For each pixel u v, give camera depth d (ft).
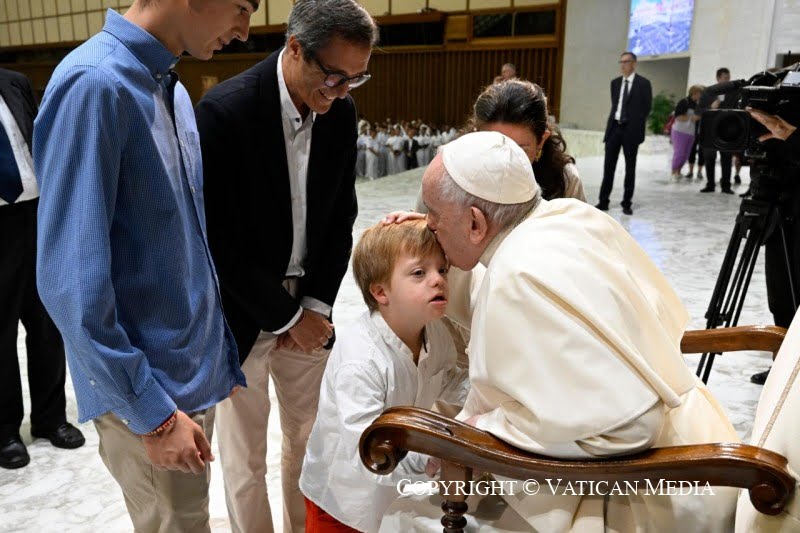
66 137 3.77
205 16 4.10
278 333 6.07
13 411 8.70
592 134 46.60
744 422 9.39
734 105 13.30
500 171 4.26
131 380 3.94
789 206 8.82
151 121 4.14
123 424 4.41
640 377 3.82
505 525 4.63
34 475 8.38
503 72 28.86
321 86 5.41
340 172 6.31
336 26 5.15
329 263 6.57
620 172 36.73
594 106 53.42
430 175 4.47
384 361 5.04
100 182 3.79
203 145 5.55
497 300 4.02
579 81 53.01
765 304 14.38
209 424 5.00
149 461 4.50
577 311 3.88
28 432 9.45
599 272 4.04
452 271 5.54
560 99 53.47
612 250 4.51
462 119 57.72
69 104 3.77
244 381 5.18
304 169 6.08
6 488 8.09
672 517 4.26
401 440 4.22
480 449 4.05
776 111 7.91
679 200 27.61
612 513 4.38
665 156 43.62
